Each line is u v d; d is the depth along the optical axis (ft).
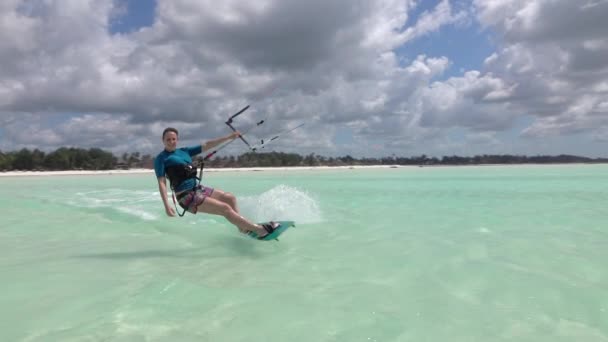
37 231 17.92
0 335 7.25
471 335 7.16
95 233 17.39
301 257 12.88
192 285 9.95
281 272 11.18
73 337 7.15
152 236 16.63
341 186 47.47
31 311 8.37
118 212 23.65
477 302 8.71
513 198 29.76
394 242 14.66
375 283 10.08
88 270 11.46
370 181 59.98
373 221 19.52
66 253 13.66
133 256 13.20
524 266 11.30
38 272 11.24
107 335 7.22
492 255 12.53
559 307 8.38
